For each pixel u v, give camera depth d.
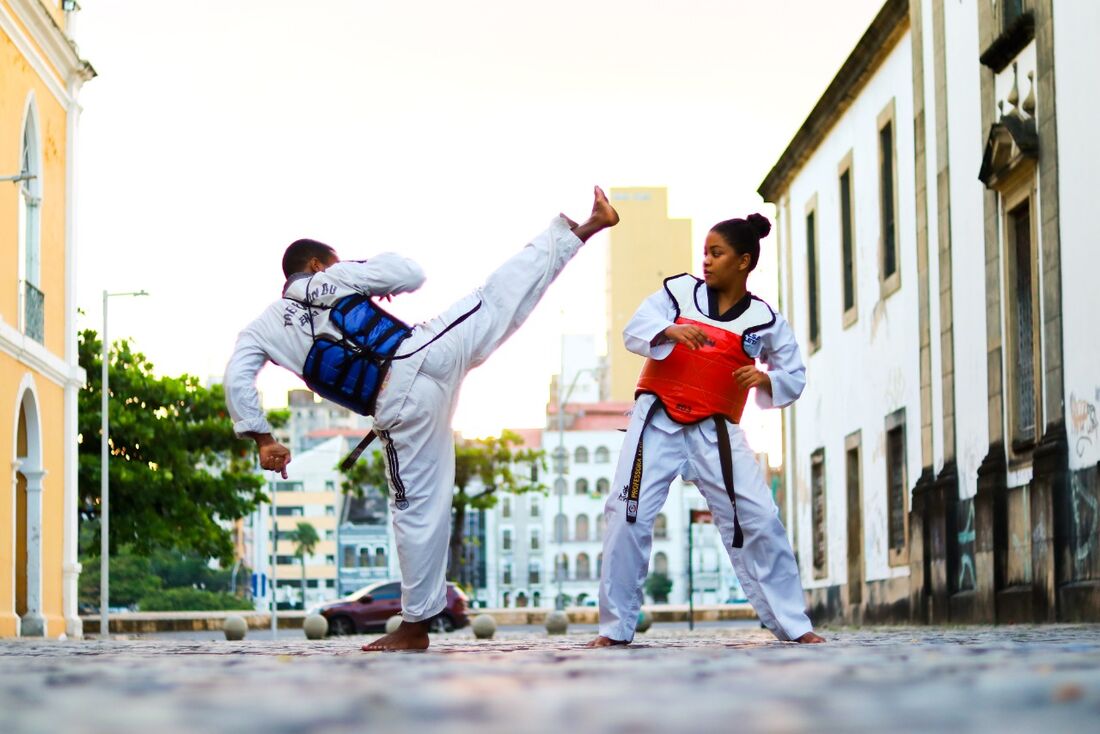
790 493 29.08
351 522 142.12
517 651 5.11
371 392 5.86
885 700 2.26
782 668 3.24
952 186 17.98
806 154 26.89
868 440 22.95
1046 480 14.34
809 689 2.52
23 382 24.55
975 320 17.20
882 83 21.91
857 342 23.56
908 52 20.53
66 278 27.67
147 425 44.31
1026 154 14.78
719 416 6.46
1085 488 13.56
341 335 5.89
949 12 17.97
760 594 6.50
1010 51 15.70
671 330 6.37
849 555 24.27
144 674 3.40
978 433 17.14
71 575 27.38
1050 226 14.43
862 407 23.30
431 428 5.88
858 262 23.45
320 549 145.12
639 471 6.42
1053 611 14.19
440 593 5.88
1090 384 13.45
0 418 23.19
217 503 45.56
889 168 22.03
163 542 45.03
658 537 135.62
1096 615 13.03
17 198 24.52
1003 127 15.29
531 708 2.19
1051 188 14.40
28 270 25.70
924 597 19.11
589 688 2.63
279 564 145.62
